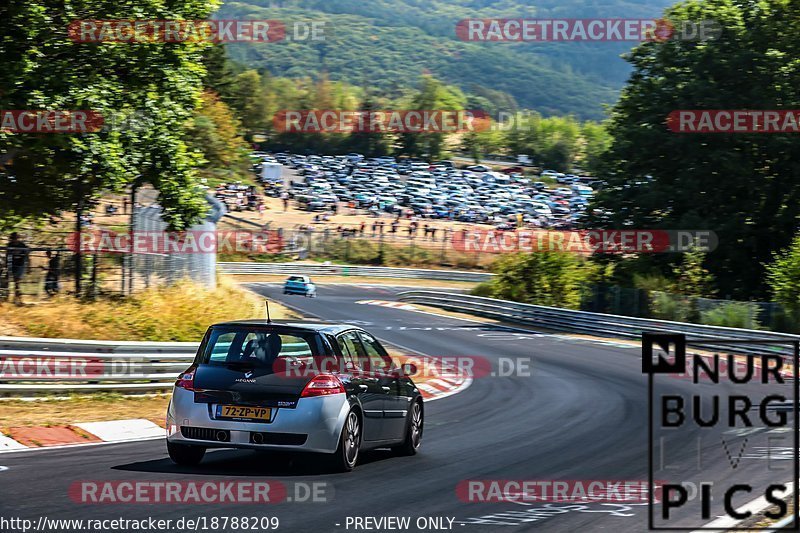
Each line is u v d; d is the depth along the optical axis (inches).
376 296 6077.8
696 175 4571.9
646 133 4650.6
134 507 761.0
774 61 4579.2
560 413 1647.4
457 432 1393.9
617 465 1095.6
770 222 4687.5
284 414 937.5
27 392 1534.2
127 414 1448.1
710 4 4835.1
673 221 4534.9
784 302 3521.2
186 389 967.0
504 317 4402.1
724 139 4586.6
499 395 1964.8
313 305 4758.9
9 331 1959.9
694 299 3622.0
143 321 2160.4
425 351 2962.6
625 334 3553.2
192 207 2539.4
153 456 1056.8
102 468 954.1
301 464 1024.9
